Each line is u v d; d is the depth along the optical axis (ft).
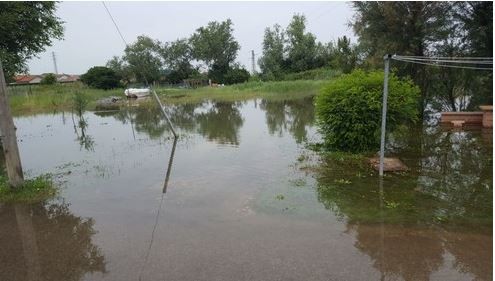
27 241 18.62
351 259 15.49
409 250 16.17
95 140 48.03
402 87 32.37
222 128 53.01
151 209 22.07
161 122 62.75
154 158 35.55
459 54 48.85
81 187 27.02
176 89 143.43
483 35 45.78
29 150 43.34
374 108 31.48
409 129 44.34
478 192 23.22
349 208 21.02
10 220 21.36
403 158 31.78
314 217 19.92
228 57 181.57
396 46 49.83
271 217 20.10
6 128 25.08
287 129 49.39
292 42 164.86
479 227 18.26
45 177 29.78
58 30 67.00
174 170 30.71
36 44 64.59
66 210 22.53
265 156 34.37
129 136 49.75
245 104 89.81
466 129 43.42
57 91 121.19
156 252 16.72
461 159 31.09
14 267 16.07
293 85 120.98
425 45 50.08
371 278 14.16
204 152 37.29
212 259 15.81
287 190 24.40
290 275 14.39
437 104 54.90
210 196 23.89
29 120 75.41
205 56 176.55
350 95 32.17
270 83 130.31
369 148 33.24
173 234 18.48
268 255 15.96
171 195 24.43
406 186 24.52
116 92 134.92
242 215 20.53
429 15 47.93
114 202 23.62
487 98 49.52
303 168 29.40
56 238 18.80
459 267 14.82
